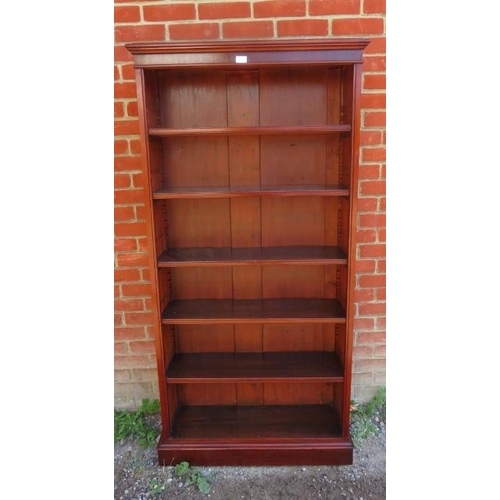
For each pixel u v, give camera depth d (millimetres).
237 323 1944
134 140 1938
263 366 1965
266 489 1797
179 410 2125
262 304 1987
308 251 1895
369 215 2018
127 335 2191
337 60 1544
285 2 1787
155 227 1741
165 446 1898
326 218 1973
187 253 1892
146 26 1813
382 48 1832
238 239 1991
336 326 2057
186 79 1821
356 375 2238
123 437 2092
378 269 2088
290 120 1861
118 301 2143
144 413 2248
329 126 1595
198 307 1954
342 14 1799
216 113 1855
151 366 2230
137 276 2107
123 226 2043
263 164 1907
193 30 1812
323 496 1759
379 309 2143
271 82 1827
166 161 1901
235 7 1791
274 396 2158
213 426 2002
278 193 1662
